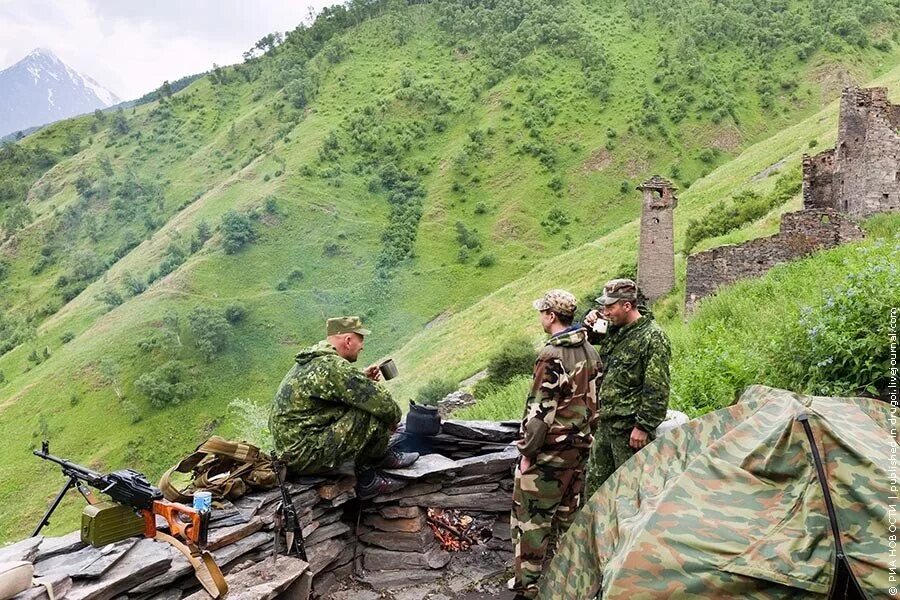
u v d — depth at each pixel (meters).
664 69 196.00
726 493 3.63
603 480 5.04
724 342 13.41
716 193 66.44
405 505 5.17
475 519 5.45
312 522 4.68
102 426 98.50
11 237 192.38
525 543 4.46
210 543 3.92
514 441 5.90
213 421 99.31
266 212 148.88
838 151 26.98
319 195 162.38
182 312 118.94
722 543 3.40
